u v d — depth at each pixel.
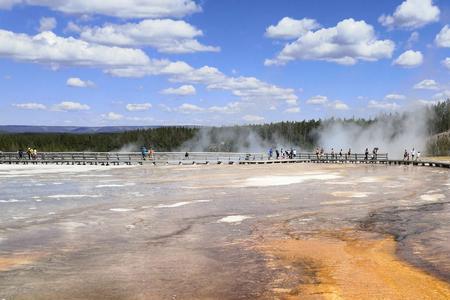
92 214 19.31
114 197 24.53
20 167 48.69
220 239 14.63
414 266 11.17
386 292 9.23
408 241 14.10
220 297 9.11
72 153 56.00
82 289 9.62
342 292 9.26
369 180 33.44
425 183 31.25
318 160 60.16
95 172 41.97
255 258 12.14
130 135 130.00
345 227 16.45
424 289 9.40
